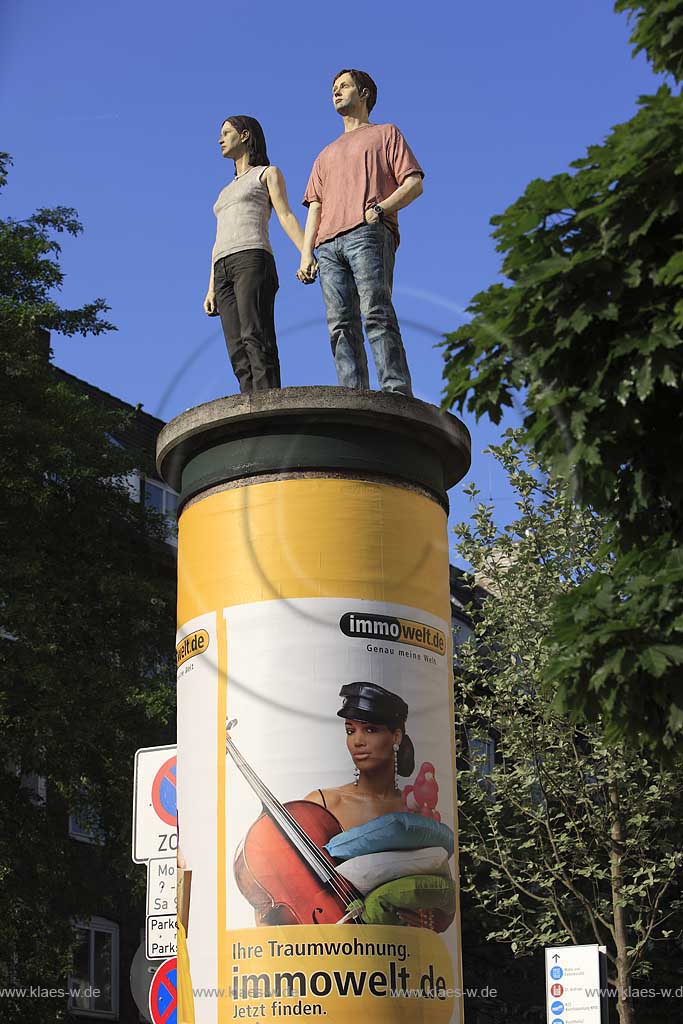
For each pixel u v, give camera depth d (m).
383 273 9.72
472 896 24.39
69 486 20.42
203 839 8.64
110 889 23.09
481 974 27.16
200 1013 8.42
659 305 7.23
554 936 20.52
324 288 9.92
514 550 22.28
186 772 8.89
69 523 20.34
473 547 22.28
